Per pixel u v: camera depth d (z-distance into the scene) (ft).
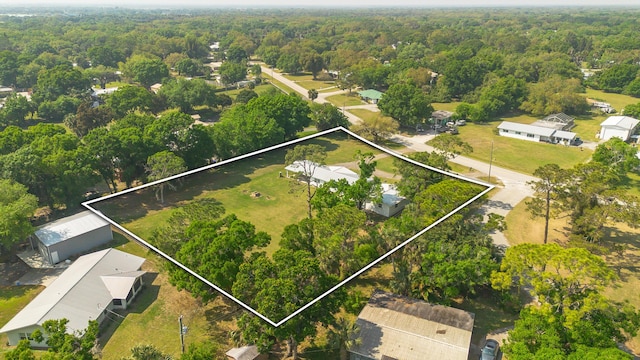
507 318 100.94
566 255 82.02
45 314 93.86
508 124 247.29
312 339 93.15
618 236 136.56
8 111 248.93
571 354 72.43
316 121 230.07
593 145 225.76
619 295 108.88
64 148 155.02
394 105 251.60
